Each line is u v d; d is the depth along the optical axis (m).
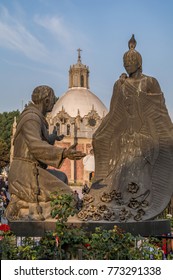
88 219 9.50
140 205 9.78
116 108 10.60
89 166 36.84
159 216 10.47
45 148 9.44
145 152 10.16
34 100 10.20
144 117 10.27
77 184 83.44
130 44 10.66
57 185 9.69
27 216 9.39
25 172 9.69
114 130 10.62
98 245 7.13
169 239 9.58
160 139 10.20
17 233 9.27
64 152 9.35
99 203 9.95
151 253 7.32
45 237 7.78
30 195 9.55
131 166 10.13
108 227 9.16
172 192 10.08
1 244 7.56
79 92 102.56
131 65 10.40
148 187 9.97
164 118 10.22
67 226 8.12
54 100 10.39
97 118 96.06
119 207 9.74
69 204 7.91
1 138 98.69
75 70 104.94
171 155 10.16
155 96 10.25
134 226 9.37
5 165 92.75
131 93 10.38
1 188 23.48
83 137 93.69
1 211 12.18
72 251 7.48
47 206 9.57
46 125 10.26
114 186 10.09
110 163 10.55
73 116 97.69
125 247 7.16
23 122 9.84
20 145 9.86
